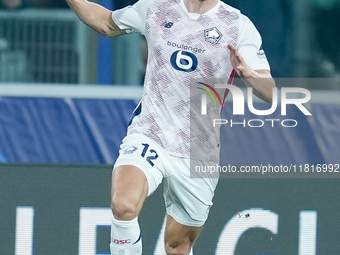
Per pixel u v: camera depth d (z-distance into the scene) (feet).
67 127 52.37
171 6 38.96
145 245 47.75
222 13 39.09
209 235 48.03
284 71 71.51
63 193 47.96
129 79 59.57
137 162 37.14
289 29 71.67
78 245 47.80
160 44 38.40
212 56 38.40
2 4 59.21
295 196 48.62
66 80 59.26
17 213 47.57
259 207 48.44
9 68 59.00
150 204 47.96
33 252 47.50
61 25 59.00
